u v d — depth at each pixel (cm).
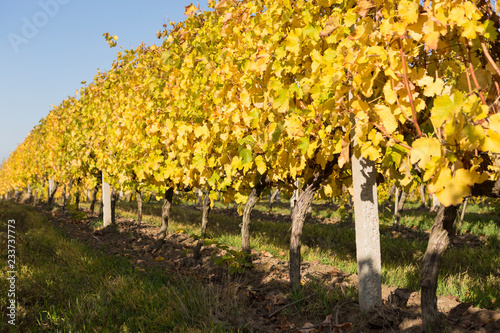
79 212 1227
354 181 343
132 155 728
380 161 310
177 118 600
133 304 378
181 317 349
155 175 634
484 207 1889
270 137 362
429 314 281
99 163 975
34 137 1916
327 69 273
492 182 229
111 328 337
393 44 226
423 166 193
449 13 189
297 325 344
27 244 670
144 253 682
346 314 348
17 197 2700
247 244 591
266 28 388
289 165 380
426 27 196
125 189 851
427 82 217
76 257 564
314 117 316
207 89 518
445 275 529
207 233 881
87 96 1147
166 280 477
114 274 491
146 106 705
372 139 236
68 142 1295
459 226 986
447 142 187
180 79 609
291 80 390
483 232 991
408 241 918
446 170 190
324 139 309
